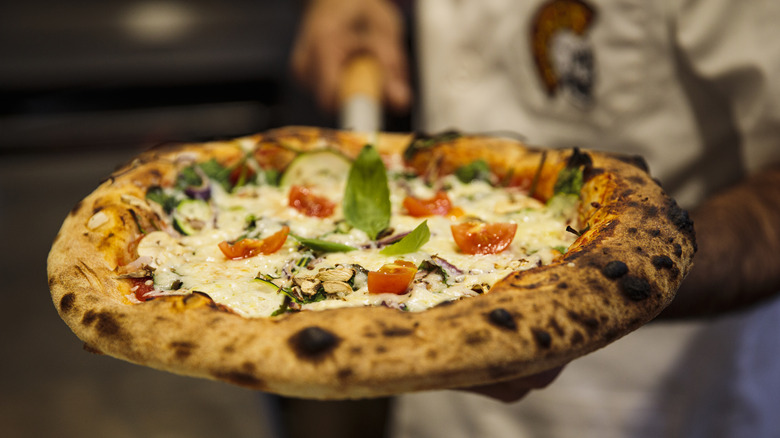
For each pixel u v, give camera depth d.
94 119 1.58
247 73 1.55
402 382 0.31
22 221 1.52
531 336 0.32
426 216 0.46
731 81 0.60
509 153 0.51
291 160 0.52
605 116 0.69
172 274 0.40
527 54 0.73
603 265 0.35
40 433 1.02
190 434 1.03
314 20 0.95
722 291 0.53
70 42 1.55
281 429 1.05
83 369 1.16
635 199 0.41
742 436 0.71
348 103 0.84
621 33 0.66
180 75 1.53
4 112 1.51
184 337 0.33
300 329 0.32
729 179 0.66
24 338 1.22
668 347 0.70
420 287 0.38
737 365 0.70
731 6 0.59
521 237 0.43
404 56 0.98
